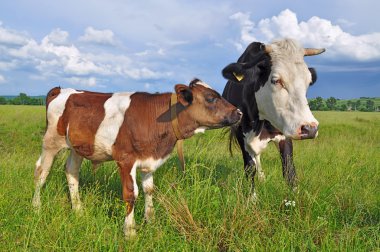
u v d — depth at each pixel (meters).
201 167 6.28
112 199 5.36
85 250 3.87
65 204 5.11
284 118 4.88
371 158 8.62
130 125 4.61
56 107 5.16
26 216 4.48
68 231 4.06
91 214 4.63
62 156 6.89
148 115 4.66
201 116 4.69
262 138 5.74
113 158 4.80
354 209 4.84
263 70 5.15
